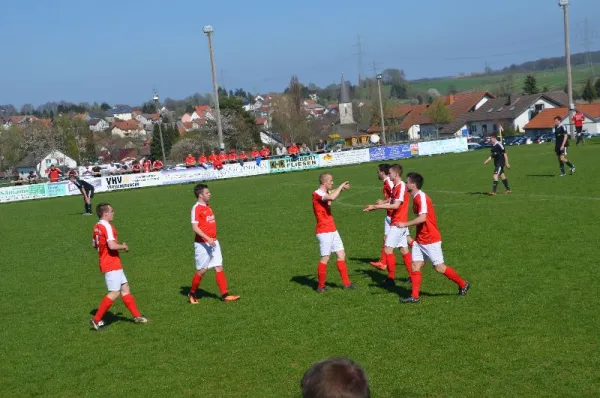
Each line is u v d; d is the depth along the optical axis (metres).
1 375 9.16
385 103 92.44
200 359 9.16
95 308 12.48
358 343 9.20
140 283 14.16
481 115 90.81
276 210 24.41
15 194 42.66
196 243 11.95
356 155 48.56
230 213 24.59
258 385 8.09
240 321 10.74
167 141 85.44
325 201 11.85
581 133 42.16
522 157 36.66
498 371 7.82
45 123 108.12
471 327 9.38
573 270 11.85
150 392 8.17
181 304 12.17
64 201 38.66
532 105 85.81
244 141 77.69
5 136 94.44
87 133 102.06
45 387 8.62
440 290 11.45
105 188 43.75
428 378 7.81
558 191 21.89
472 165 36.31
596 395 7.02
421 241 10.75
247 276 13.94
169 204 30.39
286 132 90.31
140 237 20.48
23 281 15.46
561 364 7.85
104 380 8.70
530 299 10.40
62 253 19.08
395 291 11.72
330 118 134.75
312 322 10.33
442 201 22.25
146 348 9.83
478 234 15.86
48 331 11.13
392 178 12.20
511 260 13.00
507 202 20.58
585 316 9.41
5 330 11.38
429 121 96.00
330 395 2.66
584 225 15.71
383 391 7.55
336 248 12.05
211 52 45.88
